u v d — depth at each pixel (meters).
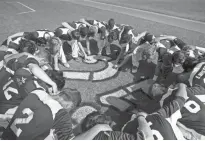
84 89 3.84
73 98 2.01
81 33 4.38
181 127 2.44
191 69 3.08
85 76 4.27
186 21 8.55
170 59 3.58
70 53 5.11
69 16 9.84
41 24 8.17
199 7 11.62
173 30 7.39
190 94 2.36
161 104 2.59
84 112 3.22
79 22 4.85
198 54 3.73
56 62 4.15
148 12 10.54
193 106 2.28
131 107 3.41
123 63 4.57
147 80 4.16
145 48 3.78
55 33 4.40
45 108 1.81
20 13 10.05
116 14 10.28
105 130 1.72
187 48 3.63
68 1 14.73
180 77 3.06
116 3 13.82
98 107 3.38
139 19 9.10
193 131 2.31
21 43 2.98
